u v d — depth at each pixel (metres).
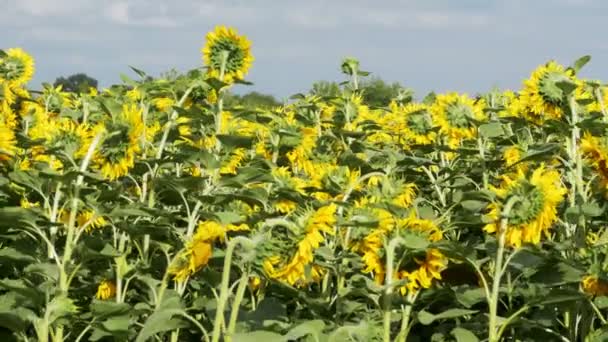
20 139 9.09
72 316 6.57
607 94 10.78
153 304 7.38
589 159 8.53
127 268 7.55
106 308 6.50
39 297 6.60
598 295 7.22
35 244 8.09
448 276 7.28
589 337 7.38
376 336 6.18
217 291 7.67
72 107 14.70
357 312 7.57
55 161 9.09
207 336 6.15
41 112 13.18
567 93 8.98
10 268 8.60
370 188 7.84
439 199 11.14
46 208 7.52
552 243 8.04
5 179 8.65
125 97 11.59
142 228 7.60
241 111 9.80
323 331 6.58
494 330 6.60
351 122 13.23
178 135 9.50
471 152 10.62
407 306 6.68
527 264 7.04
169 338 8.16
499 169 11.68
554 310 7.77
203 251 6.61
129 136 7.54
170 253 8.53
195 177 7.82
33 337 7.22
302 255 5.95
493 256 7.03
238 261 6.84
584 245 7.79
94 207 7.22
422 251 6.34
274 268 6.18
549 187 6.41
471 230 9.98
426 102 14.27
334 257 7.59
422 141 12.38
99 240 7.24
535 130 12.25
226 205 8.25
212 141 10.10
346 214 7.82
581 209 7.73
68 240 7.04
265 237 6.06
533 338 7.78
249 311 7.00
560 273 6.87
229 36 9.32
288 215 6.39
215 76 9.30
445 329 8.18
